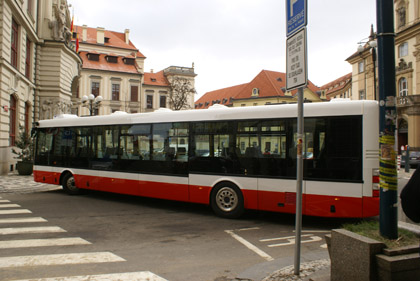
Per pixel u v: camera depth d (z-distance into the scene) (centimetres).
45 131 1301
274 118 802
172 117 956
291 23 435
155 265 515
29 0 2483
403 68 3841
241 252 584
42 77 2669
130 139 1046
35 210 955
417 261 332
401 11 3875
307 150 761
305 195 756
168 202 1101
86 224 789
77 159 1191
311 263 501
